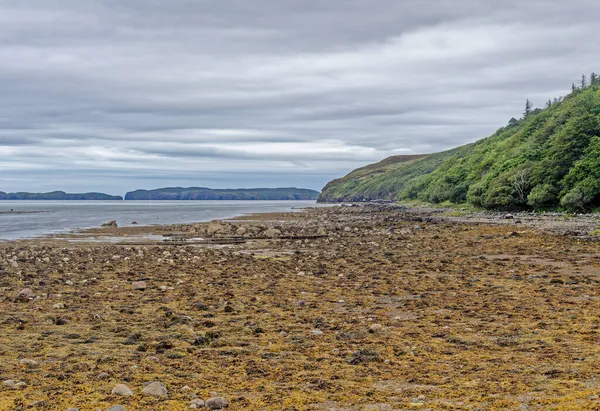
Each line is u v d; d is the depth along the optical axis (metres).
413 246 40.03
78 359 11.49
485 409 8.31
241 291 20.97
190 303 18.34
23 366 10.87
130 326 14.75
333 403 8.90
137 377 10.28
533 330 13.87
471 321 15.19
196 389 9.64
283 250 40.09
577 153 84.75
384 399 9.05
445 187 141.25
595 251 32.34
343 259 32.66
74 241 51.12
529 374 10.16
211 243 48.31
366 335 13.68
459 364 11.04
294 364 11.20
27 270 27.55
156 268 28.48
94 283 22.95
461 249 36.81
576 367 10.47
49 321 15.32
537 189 84.44
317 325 14.92
